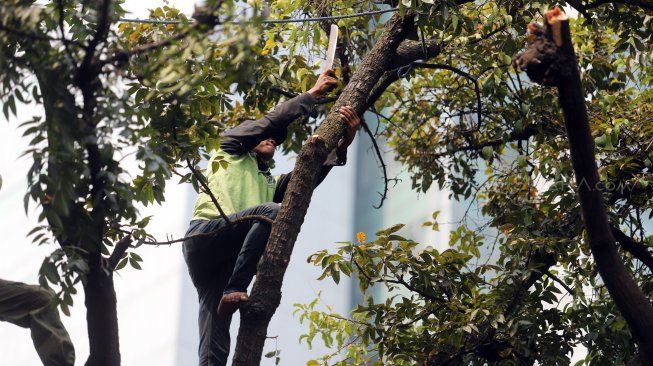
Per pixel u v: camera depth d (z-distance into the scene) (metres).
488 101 14.92
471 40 13.28
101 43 7.44
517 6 12.85
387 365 12.52
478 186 15.05
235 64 7.59
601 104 12.59
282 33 13.44
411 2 10.47
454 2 10.98
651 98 13.29
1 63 7.30
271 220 9.42
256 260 9.38
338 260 11.73
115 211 7.71
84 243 7.62
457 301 12.09
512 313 12.28
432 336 12.32
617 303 8.20
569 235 12.98
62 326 9.57
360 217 31.22
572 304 12.55
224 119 14.09
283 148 14.26
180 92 7.76
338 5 12.74
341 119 10.11
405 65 11.77
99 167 7.49
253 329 9.04
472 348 12.37
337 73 13.33
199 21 7.28
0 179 8.84
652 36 13.06
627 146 12.73
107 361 7.94
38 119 7.45
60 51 7.34
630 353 12.38
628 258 13.33
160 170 8.91
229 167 10.36
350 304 28.34
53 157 7.30
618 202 13.54
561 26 7.30
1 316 9.41
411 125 15.84
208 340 10.12
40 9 7.27
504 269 12.66
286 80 13.52
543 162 12.57
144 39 12.27
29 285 9.54
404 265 12.10
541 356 12.20
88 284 7.79
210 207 10.13
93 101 7.34
